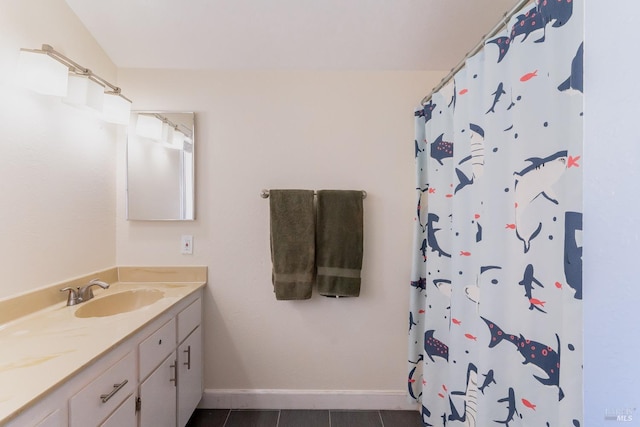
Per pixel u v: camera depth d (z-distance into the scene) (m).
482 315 1.05
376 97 1.81
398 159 1.82
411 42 1.64
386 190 1.82
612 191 0.39
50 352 0.92
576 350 0.64
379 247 1.82
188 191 1.77
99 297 1.47
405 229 1.82
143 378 1.18
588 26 0.41
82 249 1.52
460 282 1.28
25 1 1.19
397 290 1.82
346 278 1.71
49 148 1.32
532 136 0.90
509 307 0.99
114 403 1.01
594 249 0.40
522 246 0.93
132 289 1.63
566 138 0.79
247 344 1.81
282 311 1.81
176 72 1.78
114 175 1.75
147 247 1.78
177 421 1.46
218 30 1.58
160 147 1.77
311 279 1.70
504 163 1.02
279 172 1.80
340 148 1.81
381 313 1.83
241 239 1.80
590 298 0.40
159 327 1.30
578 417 0.63
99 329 1.09
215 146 1.79
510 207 1.00
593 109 0.40
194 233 1.80
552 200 0.85
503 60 1.02
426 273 1.68
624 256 0.39
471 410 1.22
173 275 1.78
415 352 1.75
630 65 0.39
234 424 1.69
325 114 1.81
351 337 1.82
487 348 1.03
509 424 0.99
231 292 1.80
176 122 1.77
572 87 0.69
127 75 1.77
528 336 0.91
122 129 1.78
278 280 1.68
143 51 1.68
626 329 0.39
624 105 0.39
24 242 1.21
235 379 1.81
